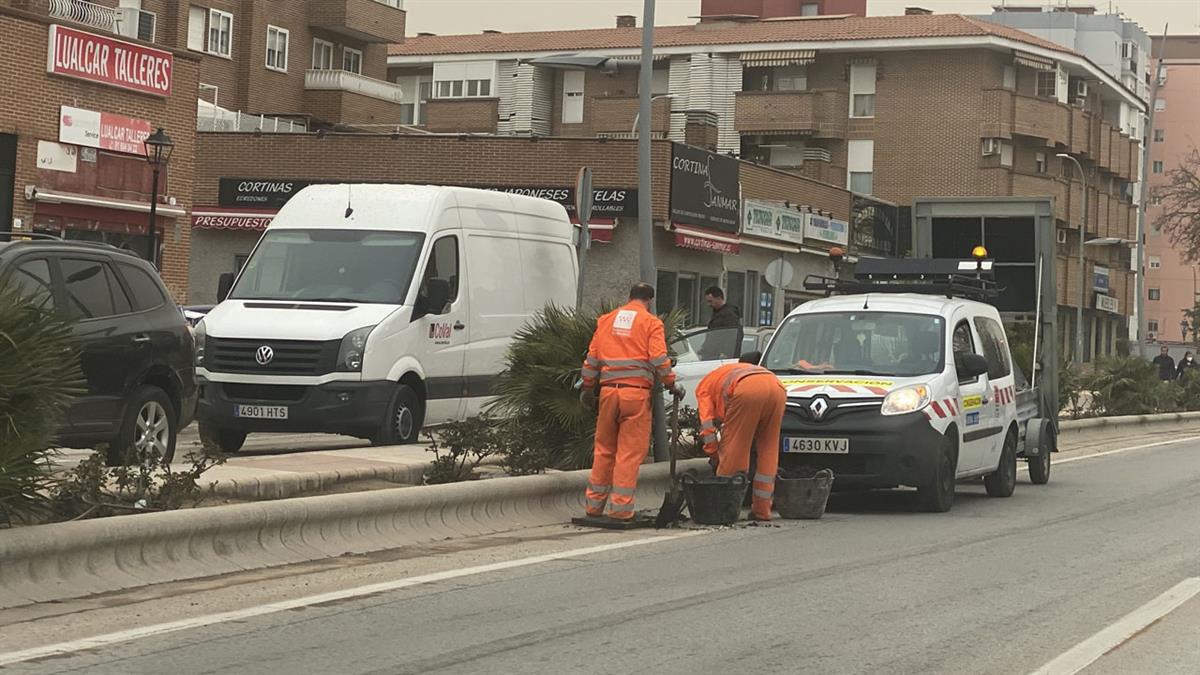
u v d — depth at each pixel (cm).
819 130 6231
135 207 3186
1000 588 1009
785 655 780
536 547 1177
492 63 6762
